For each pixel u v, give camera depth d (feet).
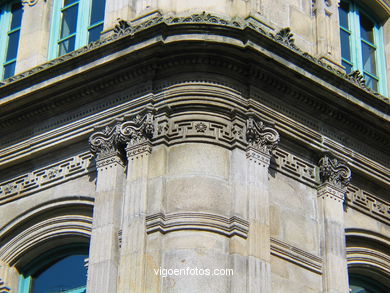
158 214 80.33
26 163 91.76
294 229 85.25
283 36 88.17
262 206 82.43
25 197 90.84
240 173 83.05
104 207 83.71
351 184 91.81
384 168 93.40
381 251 92.63
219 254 79.46
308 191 87.81
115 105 87.30
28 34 97.96
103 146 86.17
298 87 88.02
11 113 91.81
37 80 90.07
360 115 91.09
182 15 88.38
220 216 80.69
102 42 88.02
